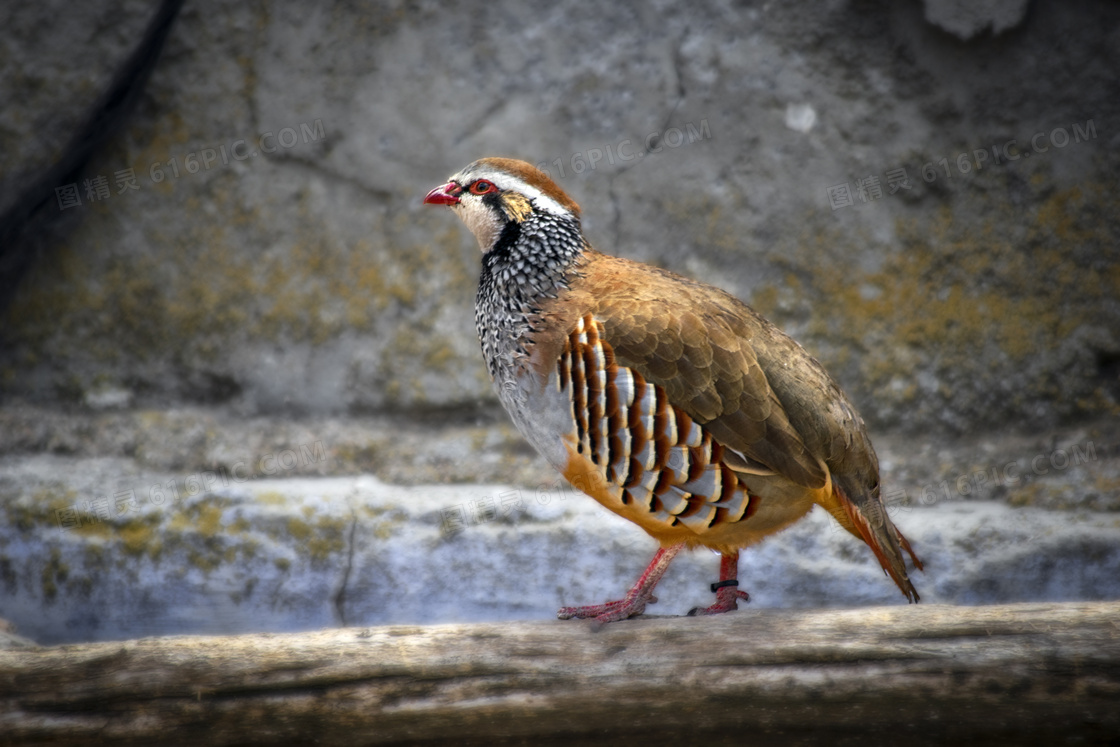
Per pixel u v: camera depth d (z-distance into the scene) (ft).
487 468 36.65
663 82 36.94
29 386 38.17
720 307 22.39
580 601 33.96
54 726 19.48
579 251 23.47
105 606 34.53
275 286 38.19
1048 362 35.53
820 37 36.19
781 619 20.15
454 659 19.94
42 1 34.71
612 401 21.33
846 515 22.79
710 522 21.61
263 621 34.47
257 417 38.19
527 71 37.27
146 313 38.32
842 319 36.60
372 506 35.14
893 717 19.45
